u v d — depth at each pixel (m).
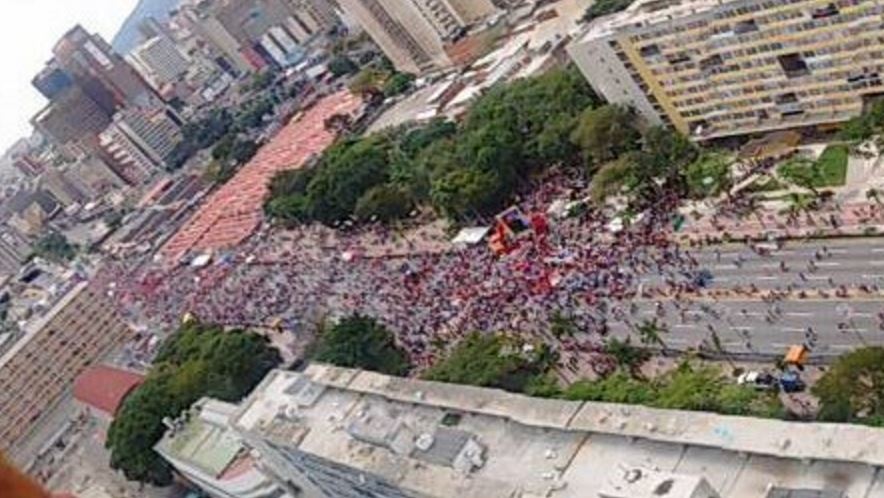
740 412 198.50
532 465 160.25
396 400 199.25
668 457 145.50
